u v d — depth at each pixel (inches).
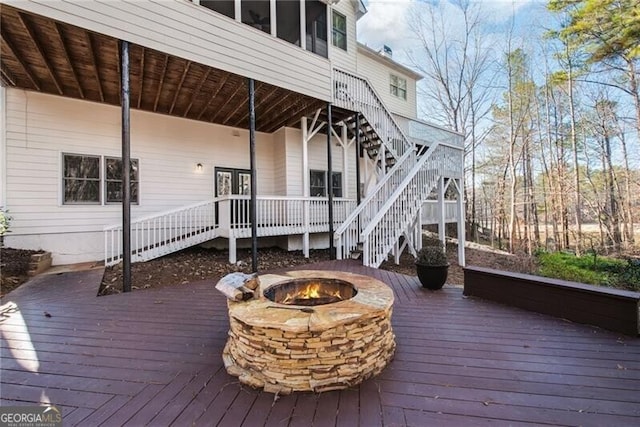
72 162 251.3
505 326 120.0
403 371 86.0
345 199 331.6
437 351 98.3
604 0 387.2
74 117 252.4
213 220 318.7
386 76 508.7
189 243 257.0
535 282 137.1
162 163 294.5
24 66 196.1
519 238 621.6
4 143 223.8
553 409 68.7
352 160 420.2
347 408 70.0
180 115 304.0
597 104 540.7
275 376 77.7
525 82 626.5
